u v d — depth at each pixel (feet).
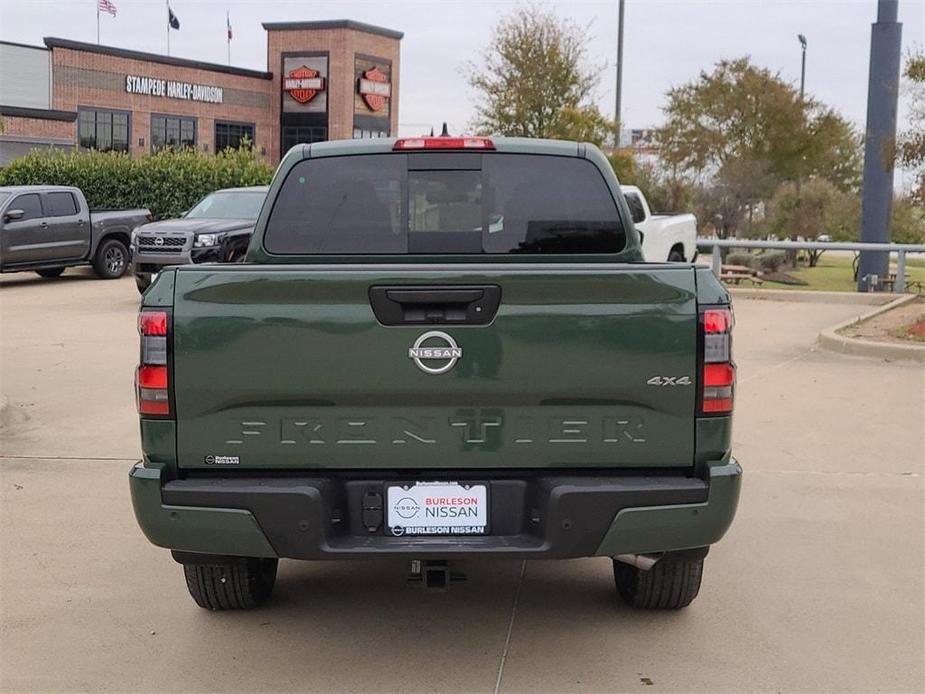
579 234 16.99
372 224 16.92
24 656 14.96
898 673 14.44
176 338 13.21
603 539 13.24
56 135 148.15
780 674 14.38
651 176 119.55
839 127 116.78
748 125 115.85
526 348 13.16
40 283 70.23
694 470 13.56
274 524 13.19
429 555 13.15
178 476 13.52
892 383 35.55
